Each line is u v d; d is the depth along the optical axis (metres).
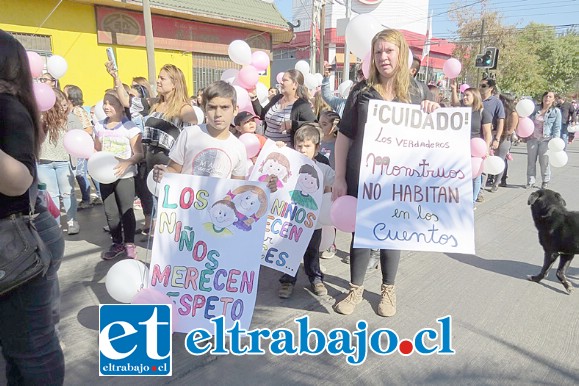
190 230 2.75
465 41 29.61
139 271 2.76
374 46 2.86
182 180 2.74
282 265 3.37
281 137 4.66
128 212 4.13
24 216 1.65
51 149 4.70
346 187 3.11
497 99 6.67
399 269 4.09
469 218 2.83
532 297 3.57
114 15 11.67
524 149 14.15
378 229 2.84
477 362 2.68
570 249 3.53
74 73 11.24
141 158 4.10
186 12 12.59
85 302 3.37
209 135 2.99
